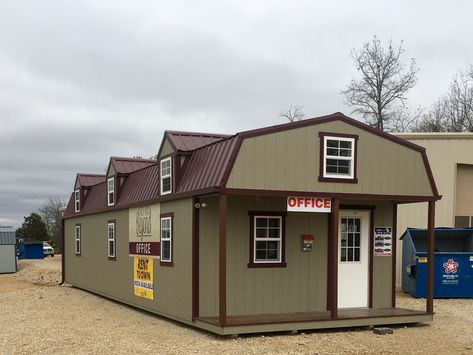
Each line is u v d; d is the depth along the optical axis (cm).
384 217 1308
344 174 1165
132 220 1534
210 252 1135
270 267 1173
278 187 1083
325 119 1144
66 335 1076
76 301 1705
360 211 1284
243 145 1054
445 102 3506
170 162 1277
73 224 2258
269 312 1163
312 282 1214
